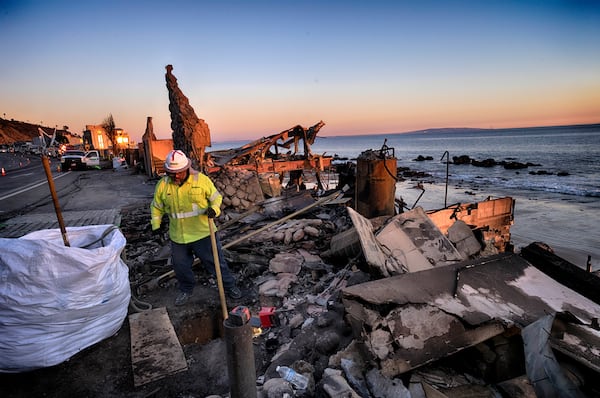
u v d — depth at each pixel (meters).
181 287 3.70
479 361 2.31
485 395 2.09
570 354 2.08
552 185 27.80
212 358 2.82
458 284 2.75
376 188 5.51
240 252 4.86
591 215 17.00
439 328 2.36
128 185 13.66
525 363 2.19
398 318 2.41
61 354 2.55
